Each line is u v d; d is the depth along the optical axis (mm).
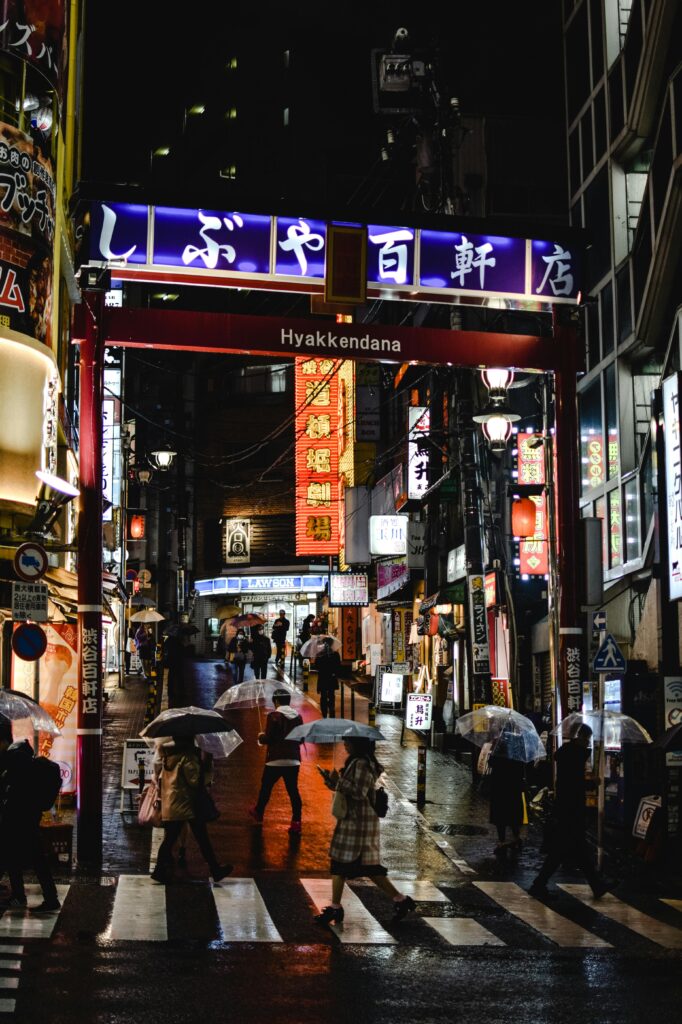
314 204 17672
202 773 14234
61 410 23578
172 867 14734
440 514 35844
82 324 16766
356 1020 8453
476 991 9523
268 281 17578
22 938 10930
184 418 70500
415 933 11961
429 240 18375
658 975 10312
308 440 55438
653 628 21922
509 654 25734
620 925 12750
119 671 42469
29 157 20609
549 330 29000
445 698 32250
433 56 26719
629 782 18562
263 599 68375
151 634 50031
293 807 17688
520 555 26766
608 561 26562
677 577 18188
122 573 44531
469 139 33375
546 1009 8945
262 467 68062
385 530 38250
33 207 20625
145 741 19234
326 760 25453
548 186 33375
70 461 25375
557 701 19203
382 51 27891
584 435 28578
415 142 29688
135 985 9273
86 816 15641
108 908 12531
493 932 12195
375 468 47156
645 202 24625
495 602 25672
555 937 12023
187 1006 8664
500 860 16578
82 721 15891
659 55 23719
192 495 70875
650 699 19453
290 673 47781
